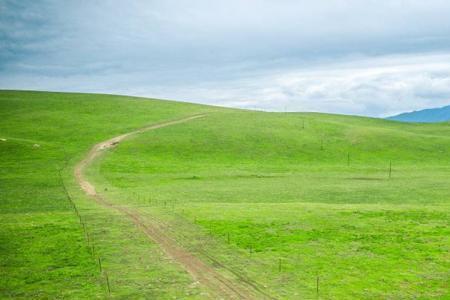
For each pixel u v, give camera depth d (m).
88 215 44.72
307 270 28.47
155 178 76.25
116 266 29.02
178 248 33.19
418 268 28.91
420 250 32.69
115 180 73.12
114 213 45.69
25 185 66.31
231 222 41.16
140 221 41.78
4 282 26.47
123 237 36.00
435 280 26.83
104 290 24.88
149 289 24.97
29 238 35.75
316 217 43.31
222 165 92.56
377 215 44.28
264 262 30.02
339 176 80.69
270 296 24.12
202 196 59.00
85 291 24.80
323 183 72.19
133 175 78.56
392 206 49.72
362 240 35.38
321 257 31.14
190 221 41.69
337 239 35.62
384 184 70.94
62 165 84.88
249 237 36.19
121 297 23.84
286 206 49.44
